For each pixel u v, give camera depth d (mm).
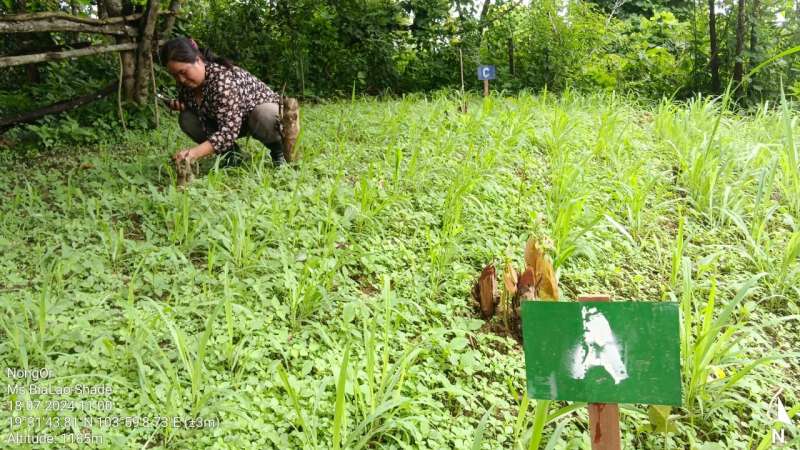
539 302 1978
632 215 4465
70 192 4242
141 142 6090
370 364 2477
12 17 5543
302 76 10055
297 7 10117
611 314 1941
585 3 11180
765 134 6449
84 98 6703
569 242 3838
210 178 4488
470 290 3520
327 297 3123
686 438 2678
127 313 2867
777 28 10359
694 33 10820
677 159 5828
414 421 2508
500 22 11664
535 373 1995
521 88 10961
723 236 4453
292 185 4598
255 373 2727
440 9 11352
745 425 2752
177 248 3602
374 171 4949
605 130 5965
